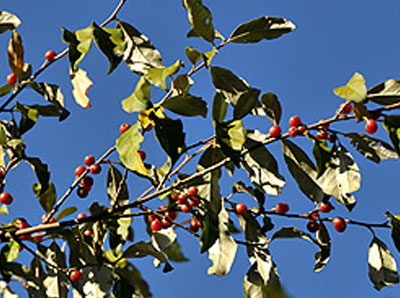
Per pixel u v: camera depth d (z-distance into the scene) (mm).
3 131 696
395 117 673
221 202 698
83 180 743
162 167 732
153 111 669
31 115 723
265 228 740
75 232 742
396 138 672
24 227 726
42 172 709
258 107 723
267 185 713
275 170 713
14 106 730
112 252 740
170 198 722
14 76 743
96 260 743
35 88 744
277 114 715
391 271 730
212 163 705
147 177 677
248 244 729
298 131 687
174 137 657
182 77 695
